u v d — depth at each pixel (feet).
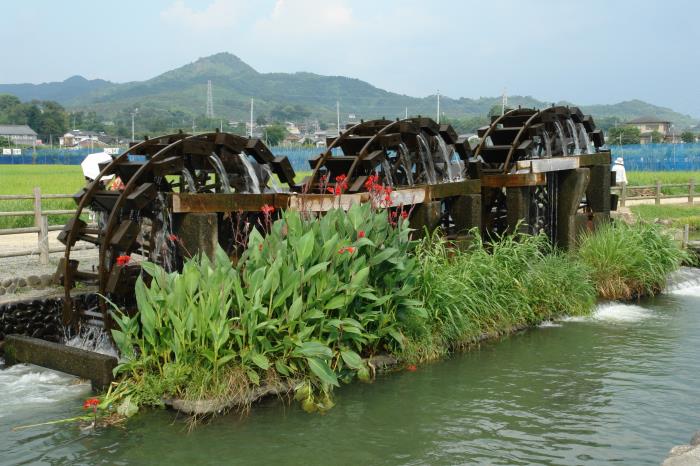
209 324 22.25
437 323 29.60
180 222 28.86
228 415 22.25
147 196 27.63
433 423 22.15
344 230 26.66
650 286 42.60
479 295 32.42
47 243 36.60
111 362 23.95
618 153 155.94
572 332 33.63
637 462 19.43
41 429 21.38
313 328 23.94
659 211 76.48
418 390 25.14
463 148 40.34
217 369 22.59
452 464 19.25
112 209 28.66
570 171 44.70
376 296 27.02
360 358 25.72
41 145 468.34
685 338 32.55
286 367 23.73
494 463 19.35
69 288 28.96
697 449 16.07
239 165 32.65
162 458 19.49
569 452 20.06
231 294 23.90
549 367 28.04
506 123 47.11
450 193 38.19
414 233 36.65
